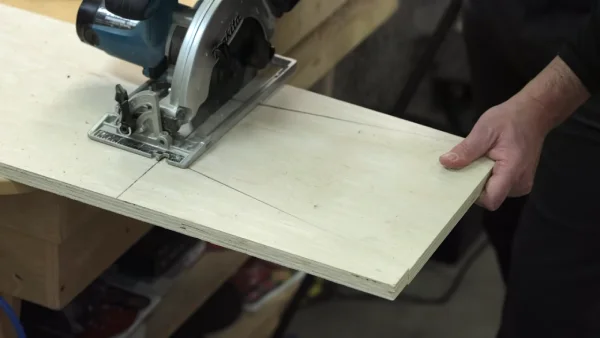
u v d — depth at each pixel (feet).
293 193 2.66
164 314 4.25
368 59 6.37
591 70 3.27
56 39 3.37
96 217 3.16
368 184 2.73
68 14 3.57
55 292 3.17
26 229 3.00
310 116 3.08
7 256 3.15
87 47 3.35
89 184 2.63
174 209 2.55
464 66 6.23
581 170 3.87
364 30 4.77
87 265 3.27
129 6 2.64
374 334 5.81
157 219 2.57
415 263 2.40
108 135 2.85
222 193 2.64
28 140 2.80
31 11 3.55
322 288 6.05
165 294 4.32
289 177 2.74
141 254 4.31
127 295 4.26
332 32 4.46
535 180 4.02
